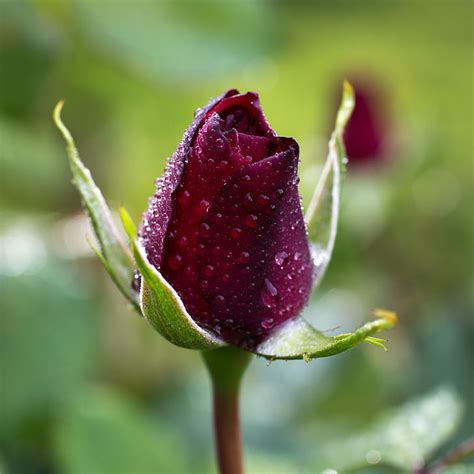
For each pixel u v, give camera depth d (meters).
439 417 0.33
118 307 0.46
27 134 0.50
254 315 0.25
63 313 0.42
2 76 0.49
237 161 0.25
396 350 0.48
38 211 0.51
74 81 0.53
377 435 0.33
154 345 0.46
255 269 0.25
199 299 0.25
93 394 0.39
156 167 0.61
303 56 0.67
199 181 0.25
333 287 0.47
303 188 0.46
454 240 0.49
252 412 0.43
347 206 0.46
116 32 0.51
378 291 0.49
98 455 0.35
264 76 0.59
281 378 0.46
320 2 0.64
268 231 0.25
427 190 0.49
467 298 0.47
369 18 0.66
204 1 0.53
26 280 0.42
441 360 0.42
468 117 0.67
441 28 0.68
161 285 0.24
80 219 0.50
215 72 0.53
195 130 0.25
